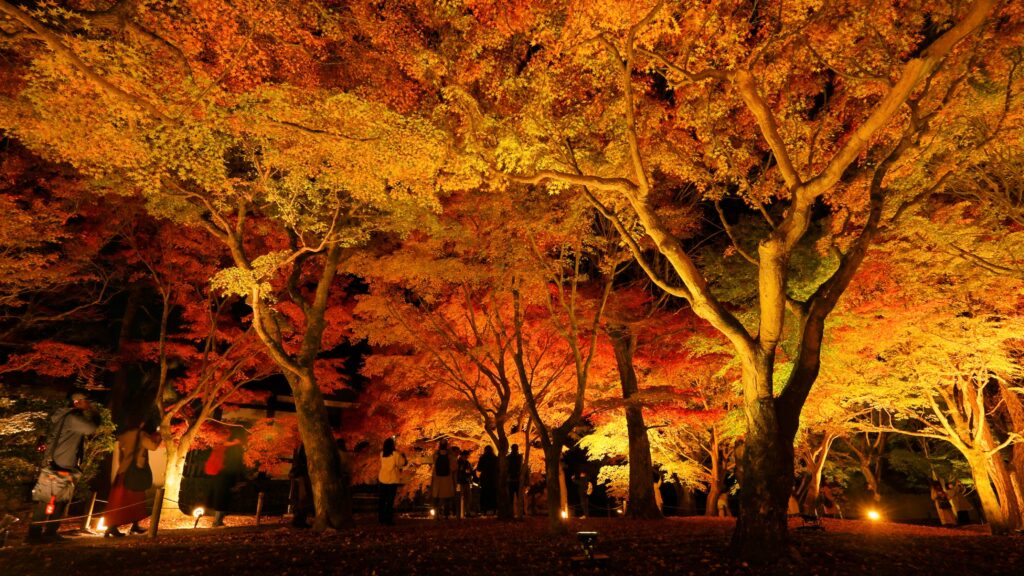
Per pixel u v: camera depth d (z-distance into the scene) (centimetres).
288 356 1160
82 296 1908
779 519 741
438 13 977
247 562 731
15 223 1217
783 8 870
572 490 2600
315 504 1132
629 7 839
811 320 807
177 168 970
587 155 1038
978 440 1678
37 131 789
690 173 1120
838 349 1473
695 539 927
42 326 1842
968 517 2702
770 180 1136
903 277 1363
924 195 1004
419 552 811
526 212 1216
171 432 1792
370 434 2345
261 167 1098
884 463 3069
